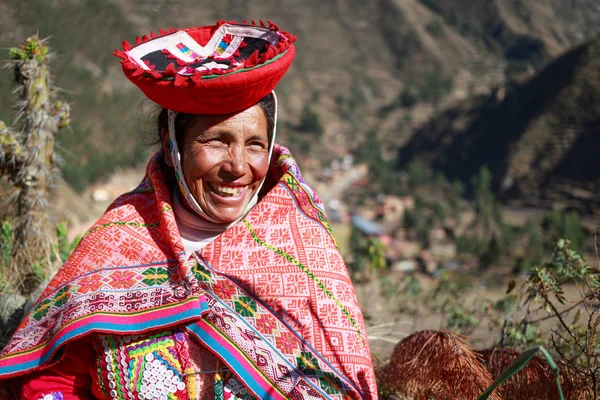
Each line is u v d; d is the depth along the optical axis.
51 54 4.25
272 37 1.86
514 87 198.12
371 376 1.82
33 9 159.00
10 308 3.20
